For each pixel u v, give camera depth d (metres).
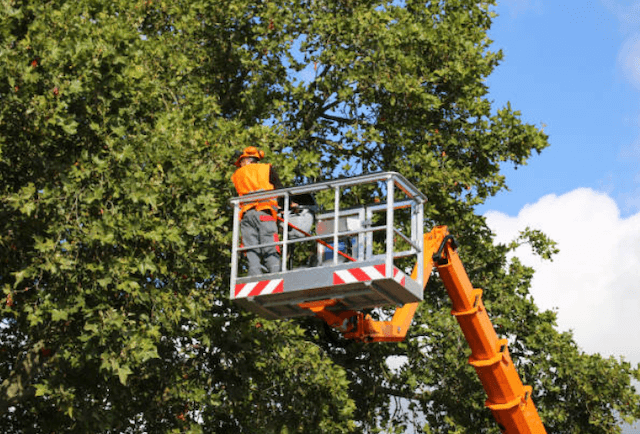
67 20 11.87
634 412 17.83
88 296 11.72
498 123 18.52
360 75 17.42
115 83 11.77
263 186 9.73
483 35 19.22
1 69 10.49
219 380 14.62
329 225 9.71
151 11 17.52
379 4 19.38
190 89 15.80
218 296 14.05
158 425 14.34
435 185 17.44
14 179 12.01
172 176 12.05
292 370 14.38
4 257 12.07
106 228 10.98
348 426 14.88
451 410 18.25
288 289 8.85
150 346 11.16
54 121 10.82
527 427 12.45
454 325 17.34
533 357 18.36
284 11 18.25
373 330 11.11
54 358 13.19
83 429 13.27
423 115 18.09
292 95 18.14
